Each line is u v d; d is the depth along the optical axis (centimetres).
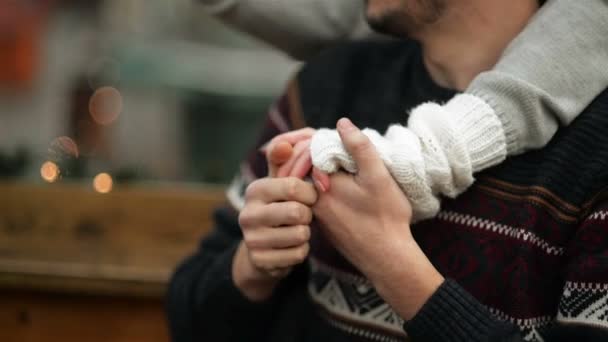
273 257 91
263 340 110
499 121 88
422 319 84
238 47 282
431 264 90
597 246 84
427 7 95
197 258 118
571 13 90
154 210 173
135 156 256
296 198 90
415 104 102
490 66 98
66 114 244
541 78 88
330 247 102
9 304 159
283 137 94
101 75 267
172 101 270
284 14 123
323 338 102
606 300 82
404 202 88
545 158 90
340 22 124
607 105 89
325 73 112
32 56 322
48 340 159
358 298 98
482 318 82
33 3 338
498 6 96
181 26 290
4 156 193
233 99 266
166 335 158
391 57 111
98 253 163
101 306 158
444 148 87
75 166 193
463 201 92
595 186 86
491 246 90
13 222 173
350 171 89
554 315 90
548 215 88
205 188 188
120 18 303
